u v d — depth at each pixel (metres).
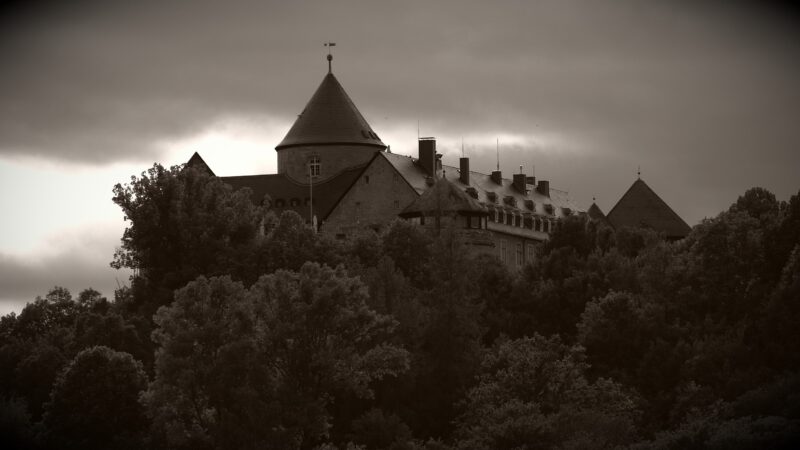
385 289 175.25
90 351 156.88
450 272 178.00
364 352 163.88
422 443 155.00
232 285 155.62
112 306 190.75
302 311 150.50
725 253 188.12
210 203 193.38
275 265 186.75
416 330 170.75
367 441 152.00
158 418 148.75
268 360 151.50
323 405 147.75
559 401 153.62
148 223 187.62
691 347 169.25
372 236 196.00
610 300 175.00
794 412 143.75
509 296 190.62
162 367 148.38
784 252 185.62
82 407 154.50
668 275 193.75
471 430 150.00
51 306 195.00
